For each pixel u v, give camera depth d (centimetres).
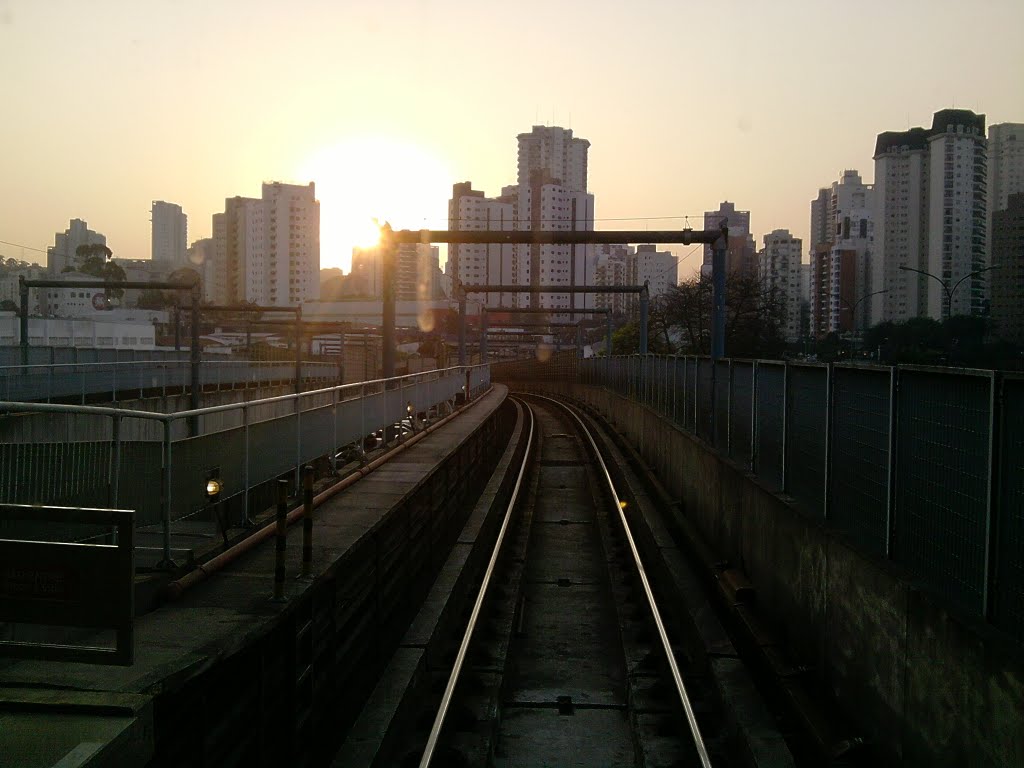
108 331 4791
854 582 618
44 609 424
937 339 4350
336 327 4753
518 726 756
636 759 674
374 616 886
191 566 677
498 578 1184
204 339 7338
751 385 1073
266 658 578
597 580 1283
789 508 804
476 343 7981
